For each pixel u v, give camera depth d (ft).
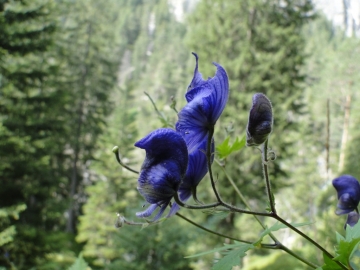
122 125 115.85
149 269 54.65
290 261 90.99
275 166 86.07
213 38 94.38
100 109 139.33
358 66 124.06
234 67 89.81
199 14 101.50
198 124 6.91
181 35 394.73
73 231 127.54
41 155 69.67
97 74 142.10
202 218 67.97
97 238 98.53
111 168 108.47
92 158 133.69
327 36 210.79
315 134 125.59
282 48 89.40
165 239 55.57
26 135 65.87
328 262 6.81
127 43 447.42
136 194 110.11
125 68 404.57
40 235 64.08
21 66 69.51
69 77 127.95
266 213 6.82
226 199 78.54
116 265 55.31
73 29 127.75
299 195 98.58
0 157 58.95
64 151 130.52
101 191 107.34
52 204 69.92
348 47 125.29
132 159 116.57
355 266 7.95
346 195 9.37
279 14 95.96
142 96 285.43
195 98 6.95
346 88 125.29
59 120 77.71
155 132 6.63
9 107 65.05
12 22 63.10
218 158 11.31
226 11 94.94
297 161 117.50
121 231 57.21
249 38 94.17
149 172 6.67
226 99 6.85
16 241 60.59
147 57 398.62
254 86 89.76
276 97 88.89
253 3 92.63
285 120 87.25
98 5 142.41
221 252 7.89
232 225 79.10
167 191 6.65
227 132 10.69
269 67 89.86
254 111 6.50
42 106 73.36
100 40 141.49
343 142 116.06
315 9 98.22
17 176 60.95
